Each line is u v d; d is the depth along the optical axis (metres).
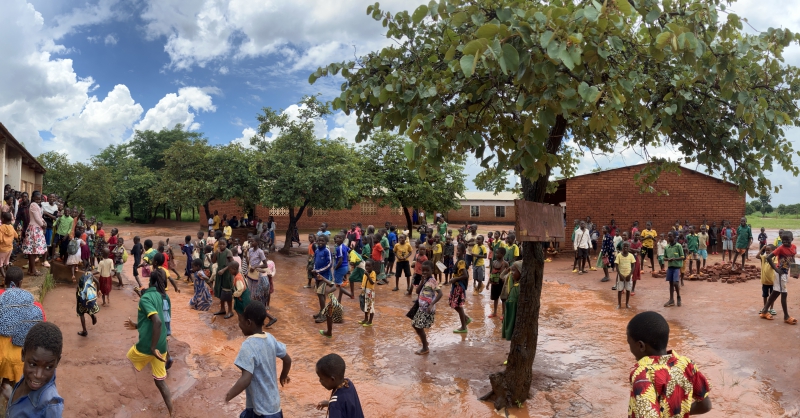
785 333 8.45
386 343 8.49
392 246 15.87
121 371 6.63
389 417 5.60
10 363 4.35
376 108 5.34
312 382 6.60
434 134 4.23
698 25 4.06
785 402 5.84
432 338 8.83
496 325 9.77
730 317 9.66
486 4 4.32
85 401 5.70
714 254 20.27
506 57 3.27
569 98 3.67
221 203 37.62
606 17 3.48
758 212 74.94
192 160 25.62
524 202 5.04
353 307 11.48
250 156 24.53
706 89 5.19
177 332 8.93
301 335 8.98
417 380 6.72
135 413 5.65
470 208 50.62
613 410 5.76
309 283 13.99
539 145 4.12
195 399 6.01
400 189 27.58
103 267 10.36
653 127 5.73
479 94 4.70
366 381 6.68
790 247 9.18
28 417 2.69
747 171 5.27
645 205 20.20
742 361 7.20
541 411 5.75
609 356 7.67
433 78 4.81
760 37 4.16
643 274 15.36
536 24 3.52
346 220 40.34
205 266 13.07
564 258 19.55
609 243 14.56
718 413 5.57
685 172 20.20
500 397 5.86
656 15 3.85
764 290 9.58
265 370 4.05
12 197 12.01
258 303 4.20
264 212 37.75
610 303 11.54
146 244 12.81
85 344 7.58
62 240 12.52
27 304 4.49
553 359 7.54
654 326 2.84
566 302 11.70
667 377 2.72
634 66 4.92
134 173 47.19
